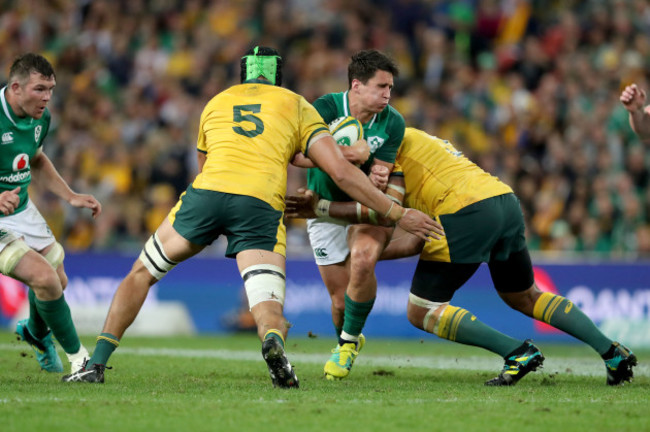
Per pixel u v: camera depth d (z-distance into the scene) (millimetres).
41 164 22531
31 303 21188
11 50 61219
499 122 54094
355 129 20641
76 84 57750
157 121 54781
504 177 48125
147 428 13453
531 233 46156
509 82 56719
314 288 40594
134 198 48812
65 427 13430
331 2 62344
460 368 25781
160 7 61688
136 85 56844
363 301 21219
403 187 21312
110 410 14875
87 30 61406
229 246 18500
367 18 61531
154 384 19250
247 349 32375
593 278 39125
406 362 27891
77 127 55406
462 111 54906
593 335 20625
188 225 18328
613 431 13688
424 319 20938
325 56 57750
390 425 13945
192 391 17734
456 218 20453
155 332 41125
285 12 61250
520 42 59750
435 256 20625
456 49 59500
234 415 14555
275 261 18172
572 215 46062
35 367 23547
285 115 18781
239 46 58875
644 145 51906
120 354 29234
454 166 21094
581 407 16031
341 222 21734
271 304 17766
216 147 18609
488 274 39812
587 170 48688
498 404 16297
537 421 14438
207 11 62000
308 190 21781
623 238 45969
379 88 20781
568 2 62875
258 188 18125
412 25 60656
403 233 22641
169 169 50062
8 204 19250
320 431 13406
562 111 53781
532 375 23656
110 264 41125
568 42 59344
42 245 21922
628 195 47375
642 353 34688
